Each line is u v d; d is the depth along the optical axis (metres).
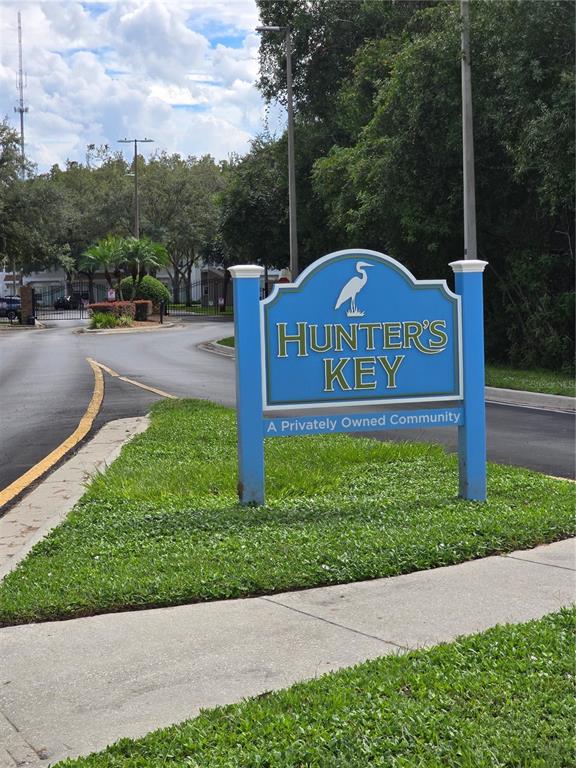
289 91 32.47
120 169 100.50
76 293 90.75
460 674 4.38
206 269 97.94
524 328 23.84
